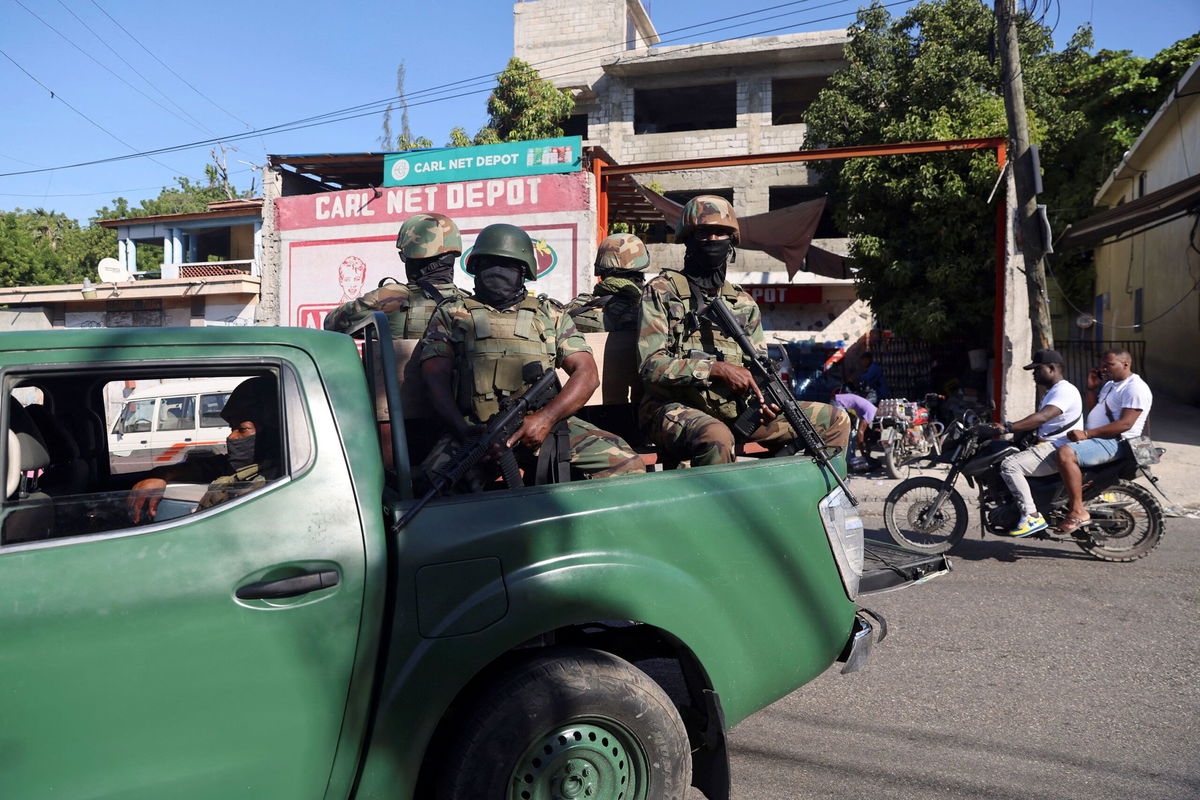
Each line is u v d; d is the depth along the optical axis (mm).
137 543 1990
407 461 2400
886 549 3857
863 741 3389
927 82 15148
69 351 2086
